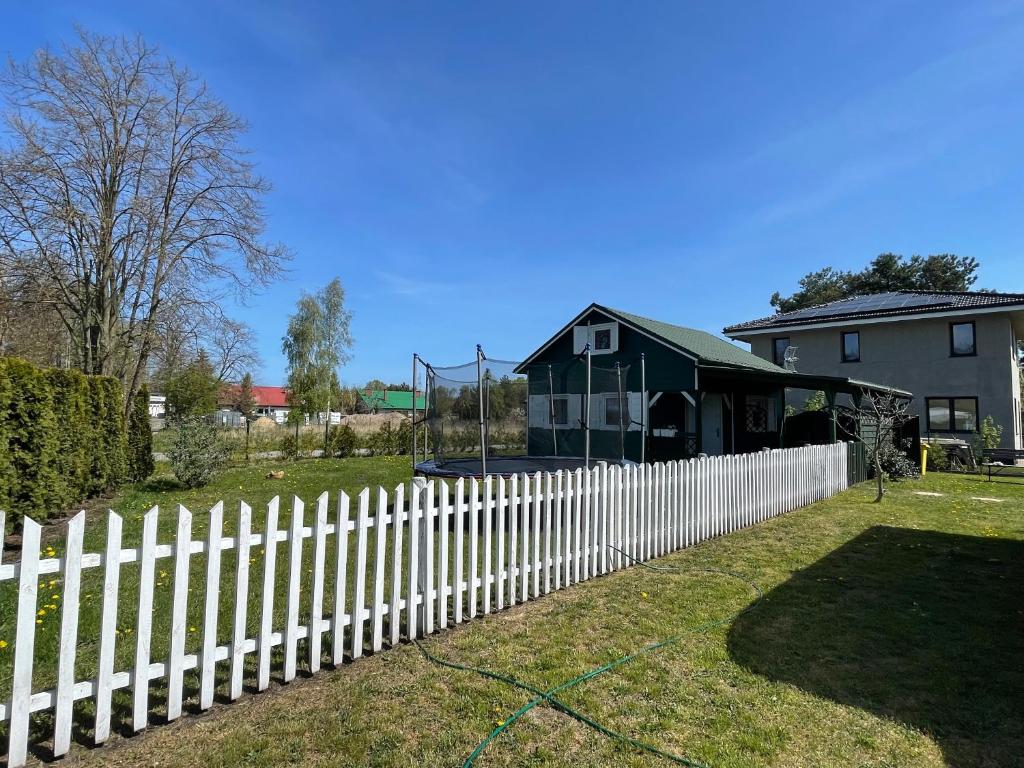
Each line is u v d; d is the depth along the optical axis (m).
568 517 5.05
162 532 7.14
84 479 9.23
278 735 2.66
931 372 19.58
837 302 24.66
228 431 19.72
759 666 3.43
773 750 2.59
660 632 3.94
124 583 5.02
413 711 2.89
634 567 5.69
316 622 3.31
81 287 15.63
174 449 11.68
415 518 3.85
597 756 2.53
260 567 5.59
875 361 20.80
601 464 5.48
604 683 3.20
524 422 12.12
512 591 4.50
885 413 12.47
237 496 10.21
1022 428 22.00
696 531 6.74
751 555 6.16
